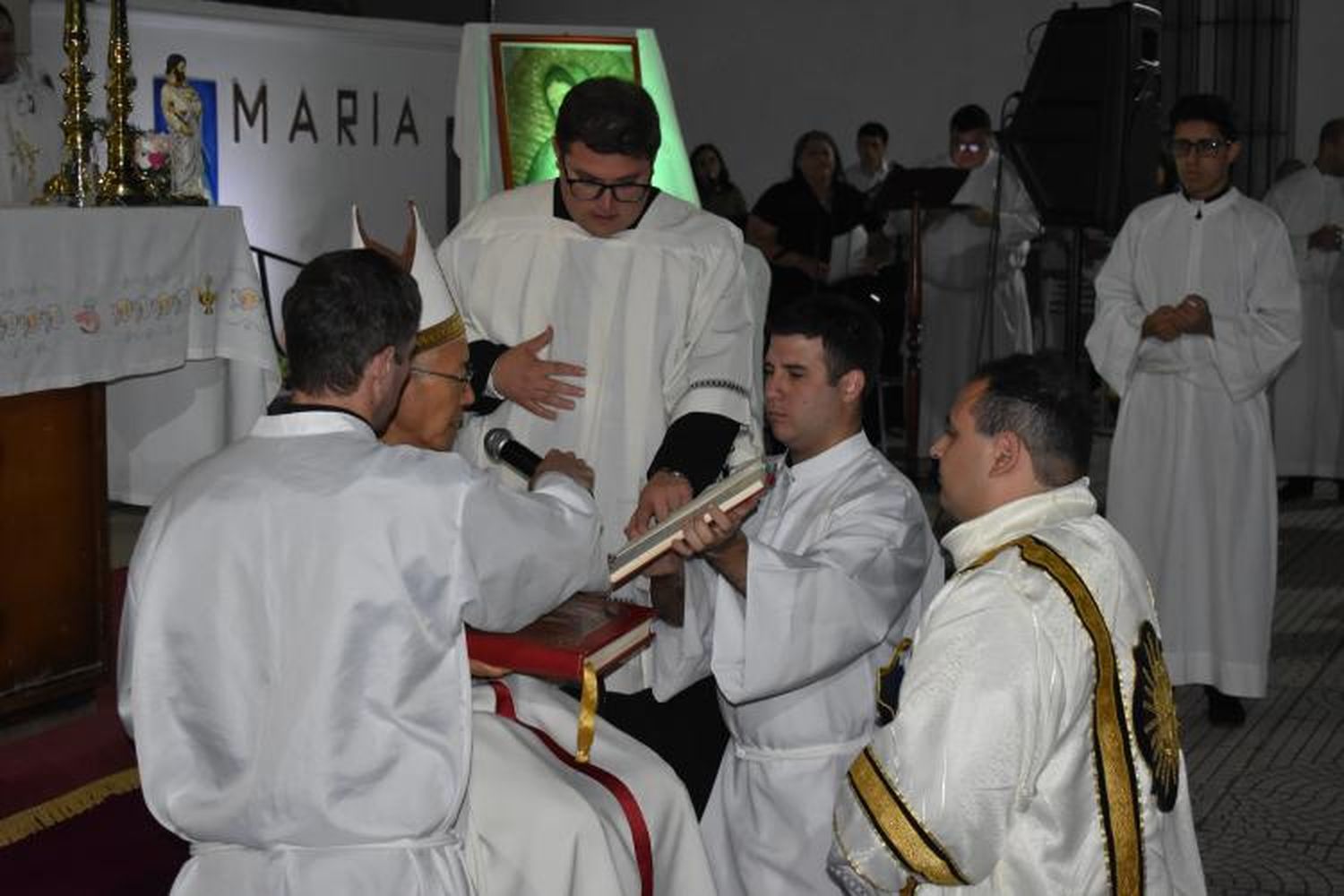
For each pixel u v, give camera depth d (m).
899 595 2.94
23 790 4.02
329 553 2.18
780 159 13.49
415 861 2.21
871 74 13.16
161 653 2.21
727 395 3.56
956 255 9.87
